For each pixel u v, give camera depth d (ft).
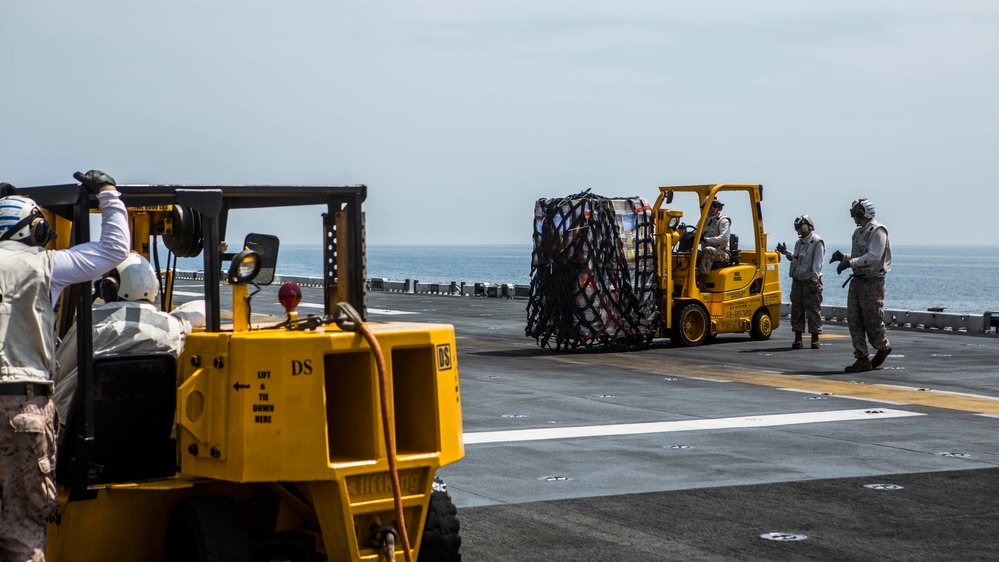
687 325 63.67
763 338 67.26
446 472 28.68
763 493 26.14
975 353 59.57
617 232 59.67
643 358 57.11
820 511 24.38
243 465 15.48
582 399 41.98
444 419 16.89
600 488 26.73
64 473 16.53
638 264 60.59
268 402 15.53
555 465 29.58
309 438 15.57
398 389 17.07
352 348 15.85
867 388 45.24
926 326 78.64
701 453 31.24
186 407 16.10
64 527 16.21
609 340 60.03
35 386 15.12
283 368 15.55
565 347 60.49
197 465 16.03
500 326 79.05
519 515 24.00
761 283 67.05
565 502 25.25
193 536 16.21
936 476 28.07
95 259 15.53
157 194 16.74
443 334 17.11
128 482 16.39
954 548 21.38
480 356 58.08
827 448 31.99
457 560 17.97
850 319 50.75
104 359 16.21
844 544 21.65
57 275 15.31
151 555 16.92
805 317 61.67
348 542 15.93
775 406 40.19
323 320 16.28
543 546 21.48
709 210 64.28
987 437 33.83
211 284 16.38
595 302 59.31
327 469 15.60
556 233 59.31
